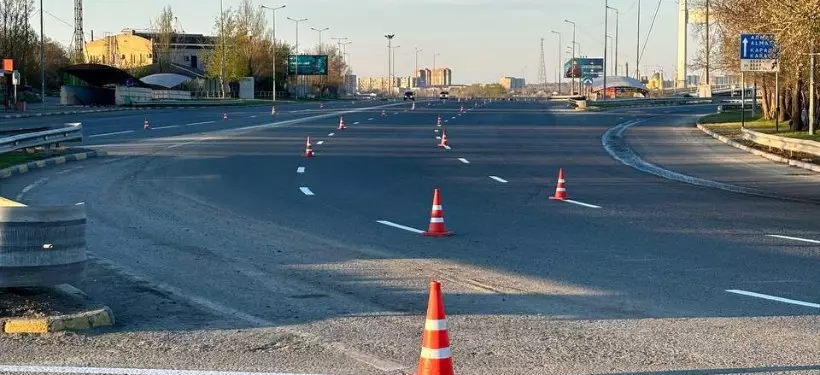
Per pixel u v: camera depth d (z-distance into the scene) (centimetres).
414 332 810
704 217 1642
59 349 741
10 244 831
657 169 2741
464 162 2866
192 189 2006
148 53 14438
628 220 1588
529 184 2230
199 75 13512
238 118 5981
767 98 5784
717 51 6034
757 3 2959
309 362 709
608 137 4369
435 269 1111
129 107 7750
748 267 1135
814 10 1927
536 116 6800
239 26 12450
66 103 7950
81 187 2025
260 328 823
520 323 841
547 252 1239
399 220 1553
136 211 1631
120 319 850
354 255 1207
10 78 7344
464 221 1553
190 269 1104
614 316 871
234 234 1378
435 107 9031
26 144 2673
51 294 895
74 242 866
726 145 3872
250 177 2303
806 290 996
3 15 8638
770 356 731
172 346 756
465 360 715
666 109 8838
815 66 2797
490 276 1068
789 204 1877
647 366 700
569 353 737
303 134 4231
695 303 928
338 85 17262
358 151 3250
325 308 906
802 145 3022
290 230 1423
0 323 786
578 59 17350
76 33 13338
